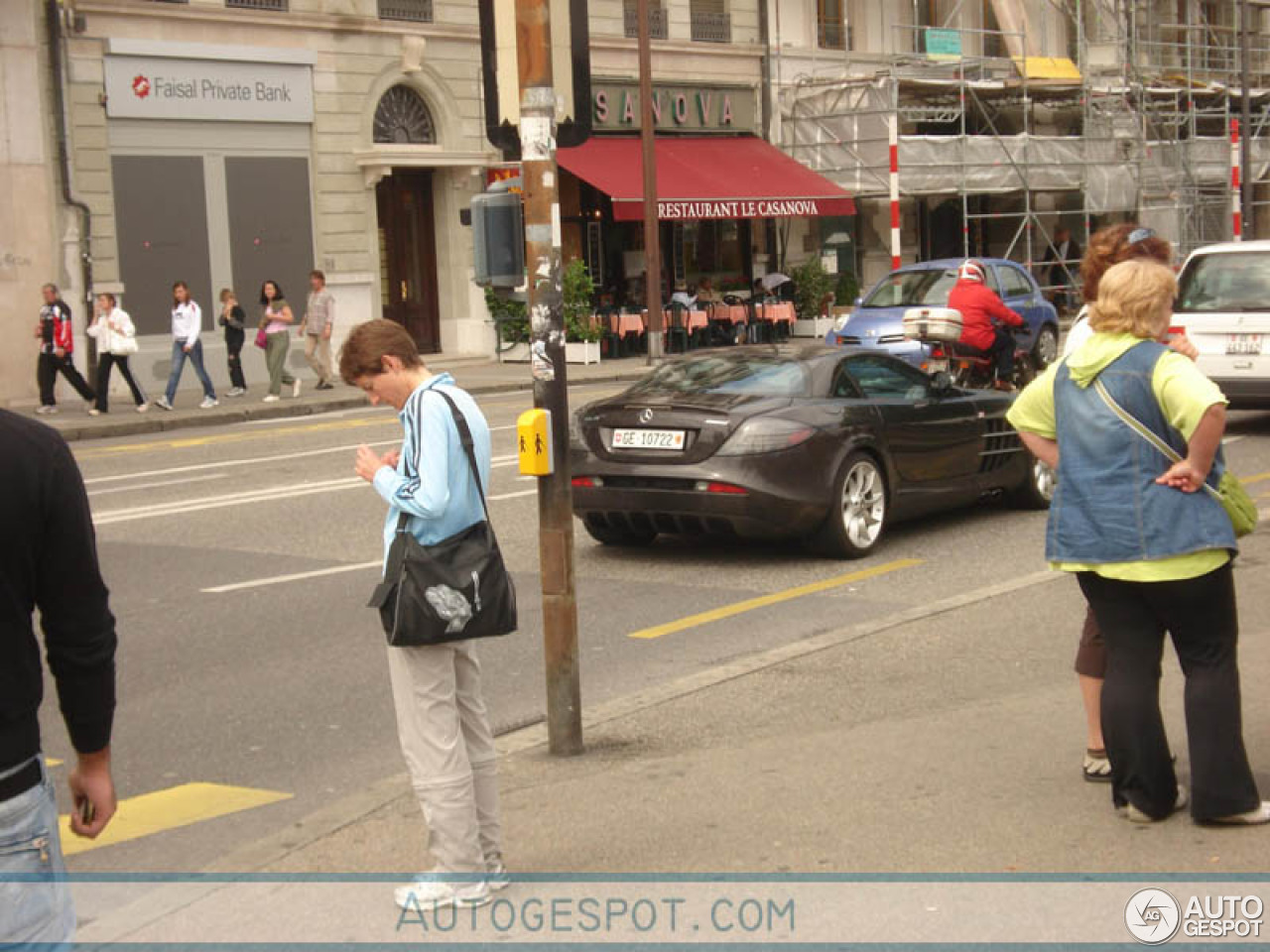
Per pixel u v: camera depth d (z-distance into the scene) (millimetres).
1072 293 41094
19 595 2969
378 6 29531
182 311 23938
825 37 39031
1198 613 5156
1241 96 42000
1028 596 9320
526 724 7203
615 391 25516
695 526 10844
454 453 4730
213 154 27328
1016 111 41469
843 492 10992
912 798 5656
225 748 7152
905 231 40844
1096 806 5488
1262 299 16500
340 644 9047
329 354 29062
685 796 5816
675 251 35781
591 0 33688
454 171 31156
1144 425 5074
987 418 12438
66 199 25344
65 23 25125
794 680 7629
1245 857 4969
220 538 12656
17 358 25078
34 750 3018
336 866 5266
